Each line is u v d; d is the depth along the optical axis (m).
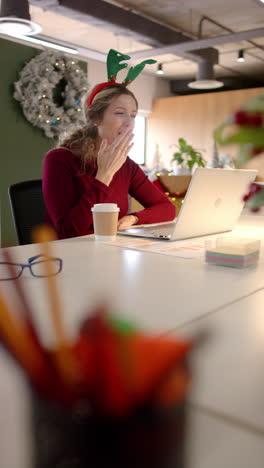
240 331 0.56
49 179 1.72
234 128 0.37
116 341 0.23
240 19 5.23
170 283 0.83
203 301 0.70
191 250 1.19
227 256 0.99
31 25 3.32
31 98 4.33
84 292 0.75
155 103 7.71
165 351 0.24
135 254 1.13
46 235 0.31
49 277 0.29
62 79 4.67
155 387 0.24
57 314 0.27
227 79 8.02
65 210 1.68
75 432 0.24
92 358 0.23
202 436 0.33
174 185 2.65
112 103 1.86
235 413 0.36
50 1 3.84
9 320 0.24
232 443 0.32
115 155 1.64
